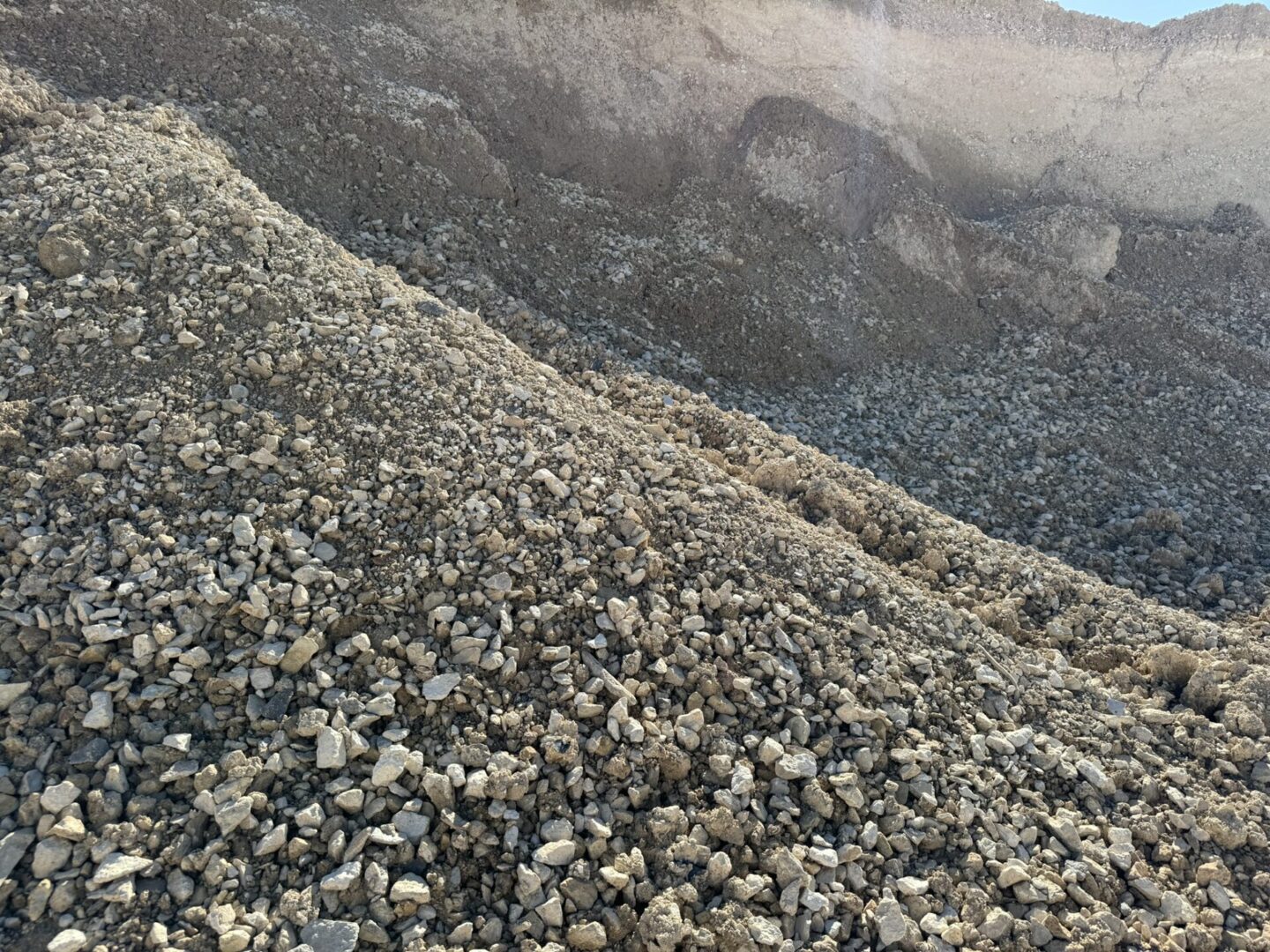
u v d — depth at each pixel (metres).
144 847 3.65
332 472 5.05
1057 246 16.73
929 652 5.75
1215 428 12.49
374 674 4.46
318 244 6.71
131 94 7.95
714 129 15.02
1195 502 10.83
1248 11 20.23
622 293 11.04
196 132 7.71
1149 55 20.36
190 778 3.89
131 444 4.79
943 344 13.60
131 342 5.28
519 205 11.24
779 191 14.59
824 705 5.08
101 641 4.09
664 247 12.24
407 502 5.11
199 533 4.62
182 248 5.86
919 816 4.77
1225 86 20.45
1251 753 5.73
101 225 5.76
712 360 11.20
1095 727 5.79
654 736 4.62
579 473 5.75
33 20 7.85
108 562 4.36
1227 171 20.33
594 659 4.86
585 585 5.10
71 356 5.14
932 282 14.26
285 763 4.06
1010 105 19.27
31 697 3.94
